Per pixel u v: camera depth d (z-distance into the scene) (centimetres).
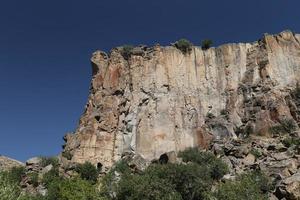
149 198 5406
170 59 9206
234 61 9256
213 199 4684
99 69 9225
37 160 7781
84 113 8950
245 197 4506
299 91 8419
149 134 8269
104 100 8650
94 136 8144
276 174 5603
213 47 9550
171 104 8662
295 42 9388
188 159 7156
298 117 7975
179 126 8431
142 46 9438
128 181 5681
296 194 4797
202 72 9238
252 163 6425
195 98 8862
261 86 8631
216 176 6269
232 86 8956
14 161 9000
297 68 8994
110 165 7919
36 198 5628
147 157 8019
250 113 8312
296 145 6688
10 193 3569
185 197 5712
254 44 9450
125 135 8300
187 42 9469
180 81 9025
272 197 4978
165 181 5631
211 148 7700
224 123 8238
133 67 9044
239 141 7444
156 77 8944
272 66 8900
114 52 9344
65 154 8056
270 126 7856
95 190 5669
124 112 8556
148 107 8588
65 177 6994
